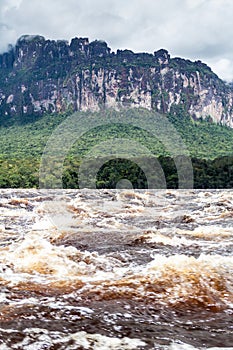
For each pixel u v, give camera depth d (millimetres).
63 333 4062
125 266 7227
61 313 4598
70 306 4828
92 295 5246
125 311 4738
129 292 5359
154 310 4820
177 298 5188
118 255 8141
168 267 6230
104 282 5762
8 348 3697
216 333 4188
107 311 4719
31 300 5004
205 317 4664
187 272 6027
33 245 8102
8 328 4129
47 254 7496
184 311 4828
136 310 4789
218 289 5547
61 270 6605
